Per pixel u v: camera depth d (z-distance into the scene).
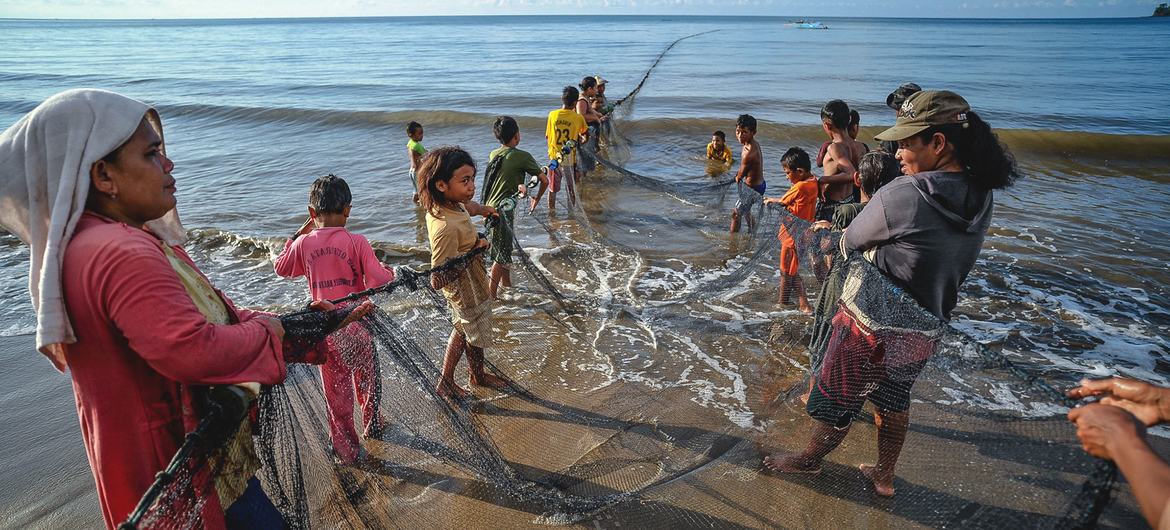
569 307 5.32
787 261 4.35
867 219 2.85
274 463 2.16
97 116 1.56
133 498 1.74
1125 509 2.07
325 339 2.40
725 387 4.21
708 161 11.94
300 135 15.00
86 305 1.54
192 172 11.46
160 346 1.55
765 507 2.99
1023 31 128.00
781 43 70.50
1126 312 5.55
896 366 2.66
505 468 3.32
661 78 30.53
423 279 3.38
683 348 4.73
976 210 2.69
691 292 5.54
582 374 4.41
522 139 14.08
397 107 19.95
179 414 1.80
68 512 3.36
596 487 3.28
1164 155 12.13
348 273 3.61
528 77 32.31
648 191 6.90
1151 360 4.68
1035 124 16.64
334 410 2.67
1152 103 21.45
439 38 98.06
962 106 2.63
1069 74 33.31
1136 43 75.12
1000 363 2.36
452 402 3.37
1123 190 9.85
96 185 1.61
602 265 6.52
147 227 1.89
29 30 197.25
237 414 1.87
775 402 3.59
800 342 4.20
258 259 7.11
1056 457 2.09
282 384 2.23
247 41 98.88
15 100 22.83
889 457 2.67
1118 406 1.73
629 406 4.02
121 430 1.67
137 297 1.51
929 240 2.69
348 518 2.67
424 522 3.00
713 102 20.00
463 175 3.73
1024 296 5.88
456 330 3.63
